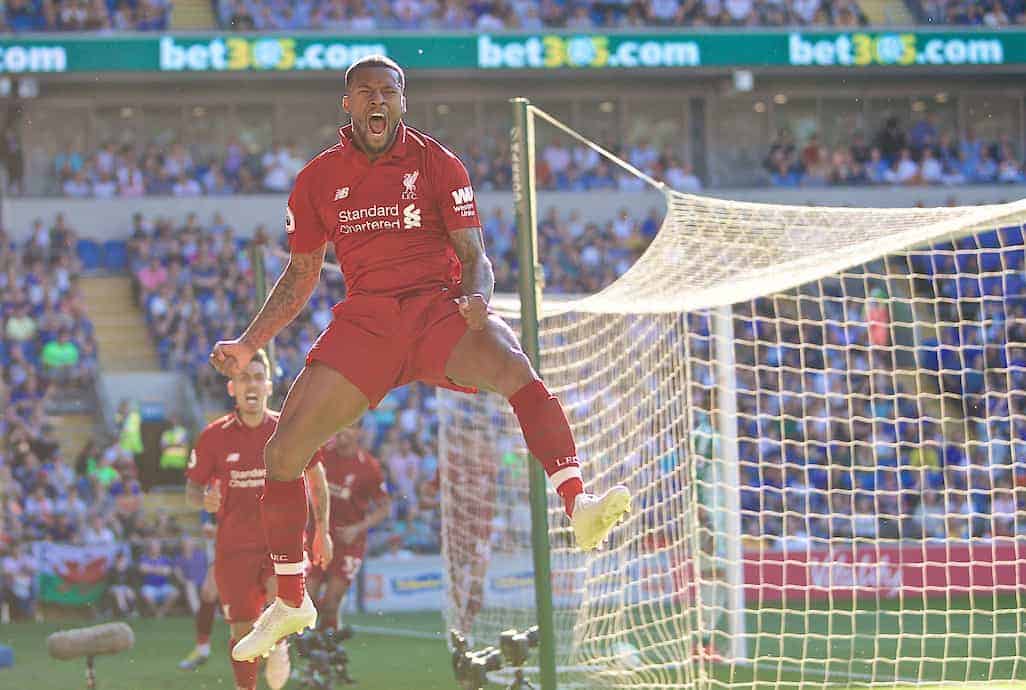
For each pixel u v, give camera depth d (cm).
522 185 909
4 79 3681
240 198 3919
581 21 4094
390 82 601
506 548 2092
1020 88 4250
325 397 596
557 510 1612
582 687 1325
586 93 4184
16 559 2442
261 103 4112
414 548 2661
